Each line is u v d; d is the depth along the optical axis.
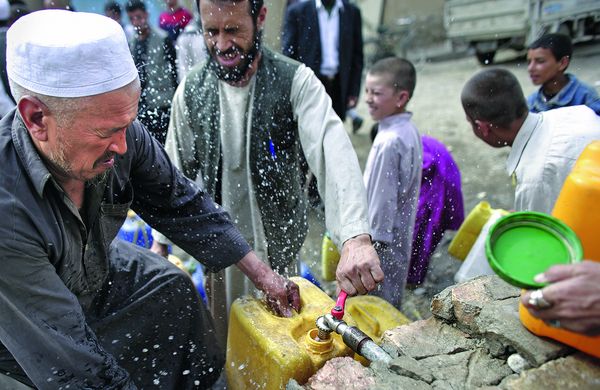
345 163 1.57
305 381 1.17
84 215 1.29
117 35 1.05
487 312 1.08
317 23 3.97
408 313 2.36
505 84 1.71
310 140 1.67
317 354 1.20
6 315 1.10
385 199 2.00
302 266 2.28
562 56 2.40
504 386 0.95
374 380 1.02
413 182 2.08
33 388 1.30
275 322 1.30
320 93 1.72
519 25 6.18
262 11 1.70
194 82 1.83
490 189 3.68
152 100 2.80
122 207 1.40
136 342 1.52
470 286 1.17
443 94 6.33
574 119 1.62
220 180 1.90
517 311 1.08
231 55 1.65
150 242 2.29
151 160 1.43
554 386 0.93
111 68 1.02
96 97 1.01
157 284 1.56
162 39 3.16
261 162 1.82
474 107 1.78
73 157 1.08
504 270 0.84
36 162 1.09
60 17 1.06
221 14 1.57
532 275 0.85
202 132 1.83
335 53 4.08
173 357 1.60
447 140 4.73
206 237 1.54
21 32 1.02
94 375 1.16
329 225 1.57
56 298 1.12
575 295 0.78
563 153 1.55
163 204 1.52
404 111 2.20
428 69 7.81
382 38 8.69
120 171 1.34
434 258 2.91
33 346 1.14
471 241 2.36
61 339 1.12
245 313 1.35
